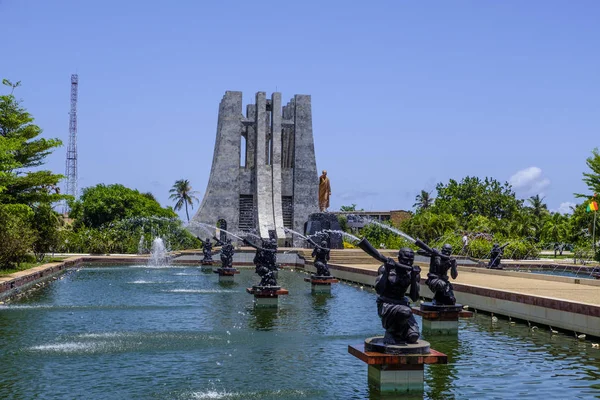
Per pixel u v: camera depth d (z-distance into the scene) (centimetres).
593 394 1359
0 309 2600
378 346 1345
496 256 4534
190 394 1348
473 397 1336
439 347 1839
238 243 7400
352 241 7362
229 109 7706
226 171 7650
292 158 7881
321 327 2189
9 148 3725
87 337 1959
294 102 7844
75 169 10869
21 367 1570
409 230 7712
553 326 2086
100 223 8125
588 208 5972
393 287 1364
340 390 1381
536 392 1374
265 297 2716
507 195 10962
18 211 4134
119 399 1310
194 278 4219
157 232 7225
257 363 1630
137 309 2620
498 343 1891
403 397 1334
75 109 10894
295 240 7581
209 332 2064
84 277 4203
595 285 2764
